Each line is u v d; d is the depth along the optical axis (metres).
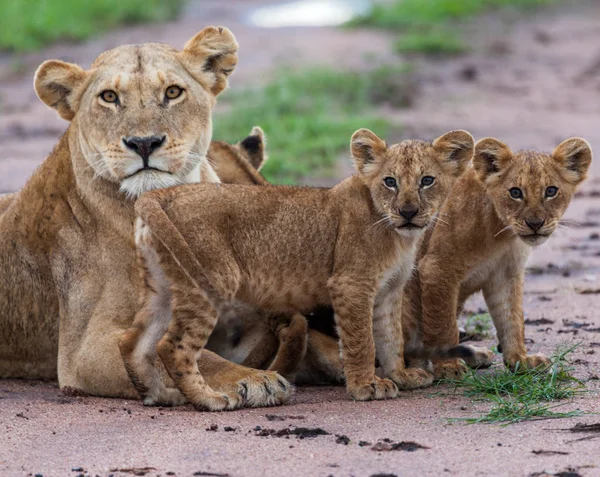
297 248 10.48
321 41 38.81
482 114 28.98
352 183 10.67
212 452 8.56
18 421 9.66
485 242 11.24
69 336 11.05
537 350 12.02
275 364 10.91
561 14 45.91
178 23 42.81
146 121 10.60
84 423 9.58
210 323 10.02
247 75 32.41
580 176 11.52
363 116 27.48
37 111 29.23
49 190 11.36
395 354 10.83
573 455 8.27
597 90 32.75
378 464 8.19
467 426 9.16
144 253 10.08
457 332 11.42
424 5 43.81
